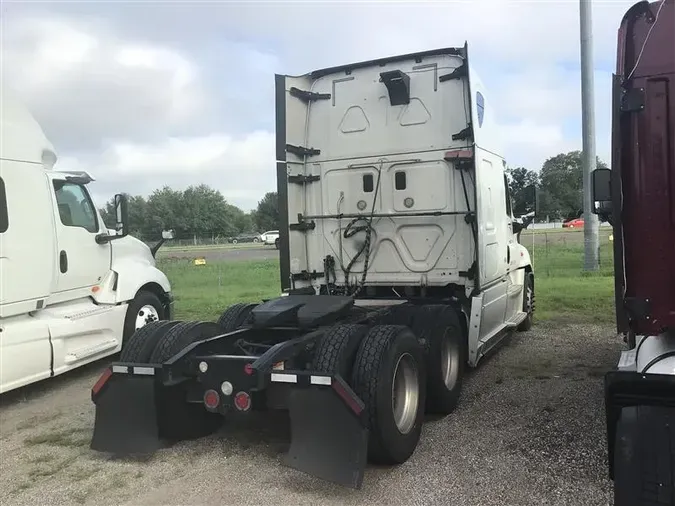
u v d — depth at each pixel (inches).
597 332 339.6
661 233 111.8
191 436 185.0
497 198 276.2
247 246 1402.6
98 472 166.1
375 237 255.4
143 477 161.5
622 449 101.0
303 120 264.1
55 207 259.9
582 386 230.1
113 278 294.2
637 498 96.5
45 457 179.0
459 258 242.7
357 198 256.8
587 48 650.2
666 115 111.2
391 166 250.8
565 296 462.0
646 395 105.7
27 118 248.2
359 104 256.2
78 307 273.7
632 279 114.6
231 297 519.8
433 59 245.0
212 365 161.9
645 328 113.3
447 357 211.3
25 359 235.8
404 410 169.6
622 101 113.3
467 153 233.6
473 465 161.0
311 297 213.9
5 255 231.1
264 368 150.5
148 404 170.2
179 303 490.0
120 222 296.7
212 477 160.1
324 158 262.4
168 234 348.5
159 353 179.3
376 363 157.1
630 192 114.2
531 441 175.8
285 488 151.8
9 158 236.7
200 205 2824.8
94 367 303.0
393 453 157.8
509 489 145.7
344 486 144.2
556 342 315.6
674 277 111.3
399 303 236.4
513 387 233.1
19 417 222.4
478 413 205.6
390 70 251.3
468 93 227.0
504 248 288.5
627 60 114.0
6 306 230.8
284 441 186.9
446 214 241.6
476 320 230.4
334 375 144.9
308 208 266.2
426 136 245.1
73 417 219.9
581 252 832.9
